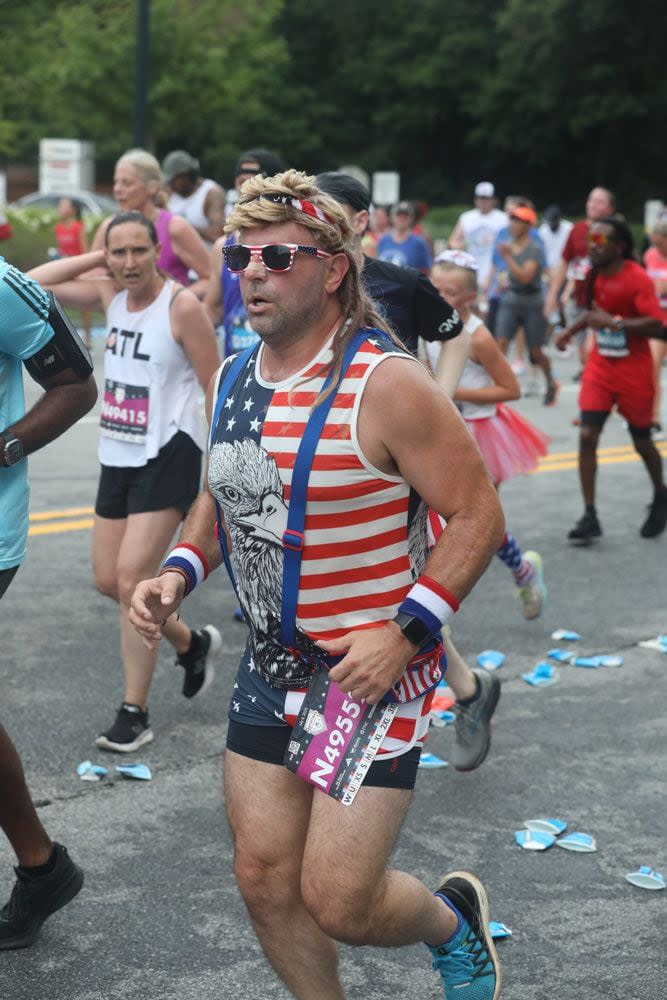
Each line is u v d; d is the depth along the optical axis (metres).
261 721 3.34
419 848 5.02
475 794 5.53
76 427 14.13
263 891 3.34
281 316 3.12
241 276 3.15
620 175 63.62
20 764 4.12
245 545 3.27
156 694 6.59
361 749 3.18
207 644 6.05
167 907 4.52
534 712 6.54
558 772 5.79
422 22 63.25
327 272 3.16
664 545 10.07
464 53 62.62
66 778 5.53
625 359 9.80
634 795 5.57
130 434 5.75
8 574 4.04
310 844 3.20
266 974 4.13
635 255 9.73
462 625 7.93
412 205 17.61
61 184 41.19
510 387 7.27
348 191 5.32
